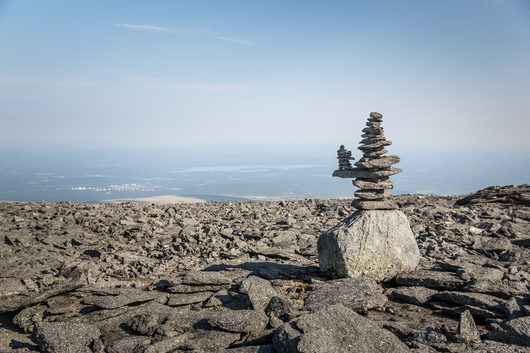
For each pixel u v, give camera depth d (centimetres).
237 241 1347
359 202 912
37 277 1020
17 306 766
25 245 1286
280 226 1585
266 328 665
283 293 821
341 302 731
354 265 852
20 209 1709
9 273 1034
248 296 770
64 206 1897
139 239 1438
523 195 1731
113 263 1140
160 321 704
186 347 607
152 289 891
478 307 696
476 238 1254
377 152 905
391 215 905
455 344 582
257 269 1009
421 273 870
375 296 755
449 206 1889
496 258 1088
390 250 872
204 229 1567
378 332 595
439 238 1306
